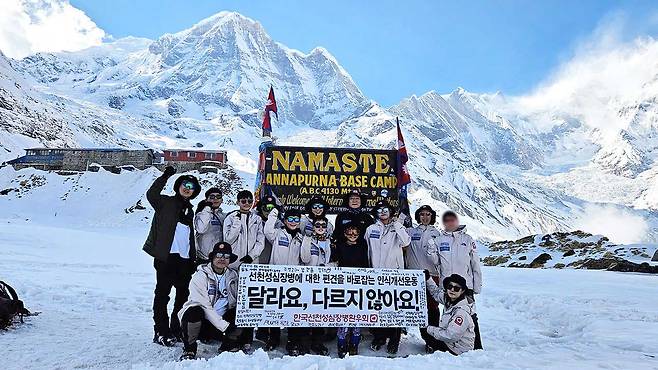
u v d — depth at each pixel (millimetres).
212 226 7086
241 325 5965
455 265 7090
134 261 19984
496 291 13094
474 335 6438
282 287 6176
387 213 6922
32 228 35594
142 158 75375
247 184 69812
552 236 33594
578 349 6242
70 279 12391
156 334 6387
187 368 4957
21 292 9562
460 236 7254
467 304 6352
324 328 6449
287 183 8664
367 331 7465
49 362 5457
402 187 8703
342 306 6246
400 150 8844
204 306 5910
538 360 5516
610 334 7164
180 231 6727
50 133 131375
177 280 6758
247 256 6629
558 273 18562
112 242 32094
